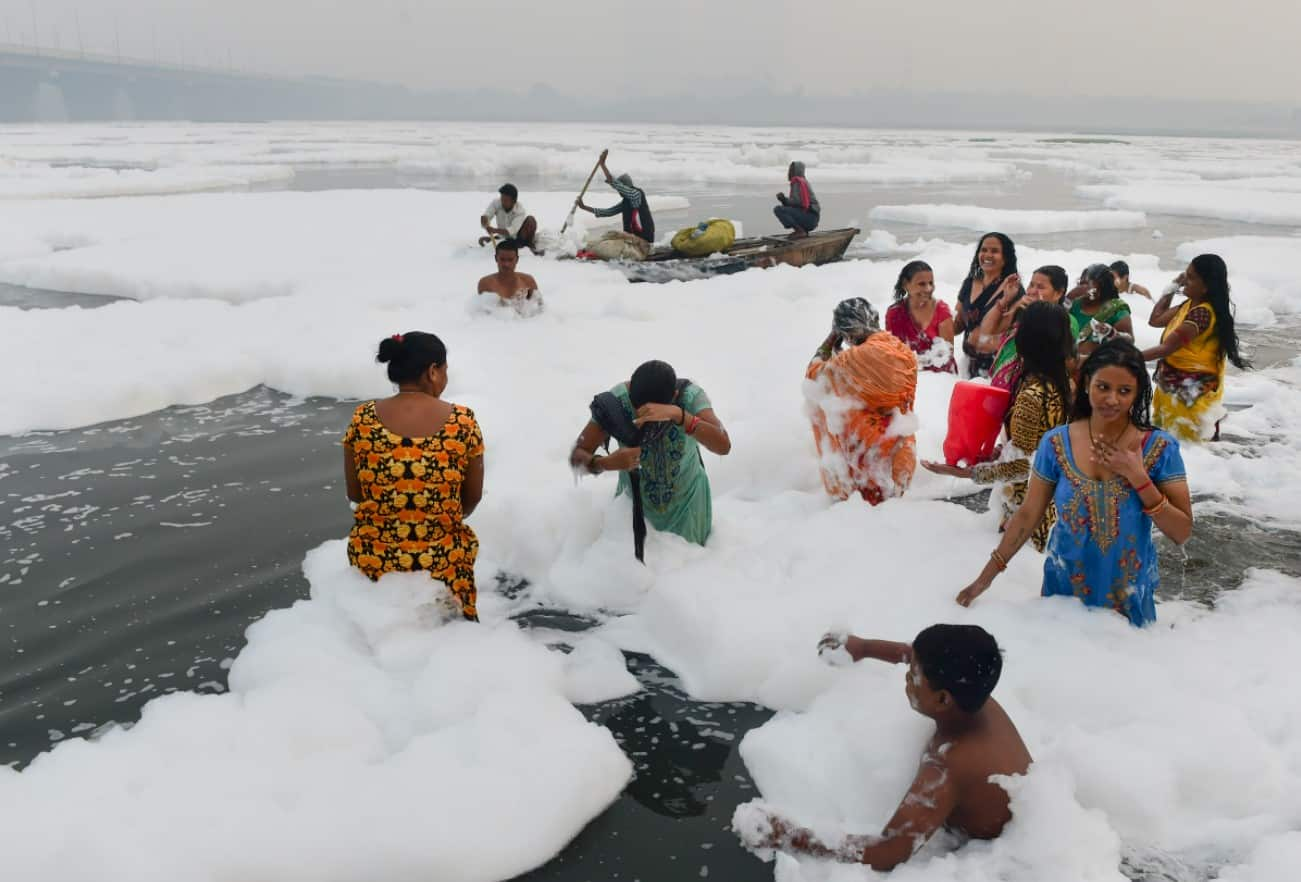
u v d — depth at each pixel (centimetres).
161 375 661
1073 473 328
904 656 292
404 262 1159
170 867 229
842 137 9894
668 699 328
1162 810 251
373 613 347
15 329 800
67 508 479
